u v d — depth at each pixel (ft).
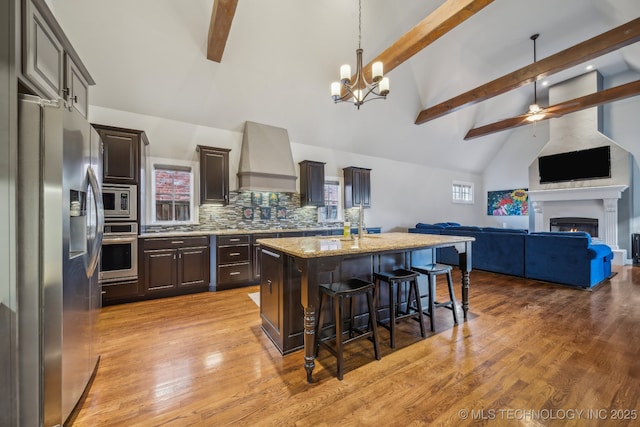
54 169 4.52
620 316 9.59
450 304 9.38
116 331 8.56
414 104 19.77
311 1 12.00
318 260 6.19
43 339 4.42
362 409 5.13
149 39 11.50
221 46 11.66
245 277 13.92
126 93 12.84
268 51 13.35
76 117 5.09
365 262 8.54
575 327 8.71
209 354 7.16
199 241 12.84
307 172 17.52
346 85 9.00
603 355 6.97
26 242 4.33
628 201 19.98
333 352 6.22
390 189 23.95
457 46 16.39
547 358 6.86
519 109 25.71
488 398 5.41
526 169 27.17
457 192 28.99
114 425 4.76
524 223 27.32
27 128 4.35
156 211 14.12
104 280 10.82
